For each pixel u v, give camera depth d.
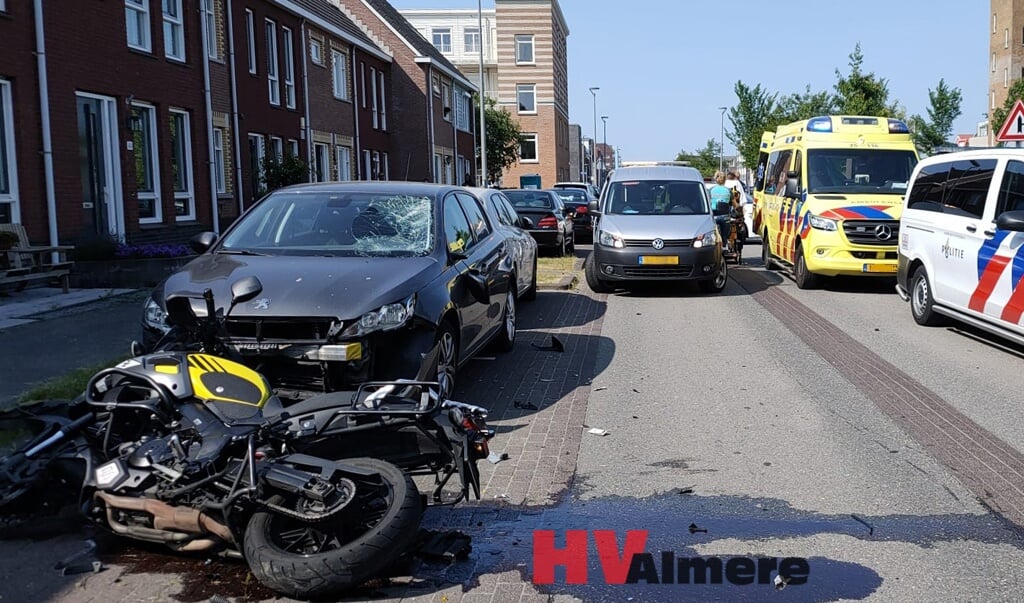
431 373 6.49
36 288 13.65
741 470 5.88
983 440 6.48
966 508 5.20
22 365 8.30
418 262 7.08
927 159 11.42
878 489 5.51
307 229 7.60
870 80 30.33
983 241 9.50
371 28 39.75
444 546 4.55
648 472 5.86
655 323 11.70
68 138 15.39
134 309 11.75
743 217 19.50
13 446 5.66
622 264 13.95
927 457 6.11
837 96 30.84
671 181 15.53
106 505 4.38
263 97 25.03
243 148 23.59
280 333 6.08
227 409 4.62
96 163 16.52
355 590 4.19
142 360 4.86
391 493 4.16
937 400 7.61
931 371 8.72
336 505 3.99
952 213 10.33
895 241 13.85
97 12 16.27
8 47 13.91
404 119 40.16
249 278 5.43
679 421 7.05
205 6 21.64
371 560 3.95
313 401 4.74
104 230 16.67
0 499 4.85
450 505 5.01
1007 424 6.88
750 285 15.70
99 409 4.94
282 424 4.53
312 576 3.92
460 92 48.25
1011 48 66.44
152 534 4.34
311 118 29.20
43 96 14.65
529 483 5.66
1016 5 66.00
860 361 9.20
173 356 4.88
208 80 20.70
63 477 4.93
